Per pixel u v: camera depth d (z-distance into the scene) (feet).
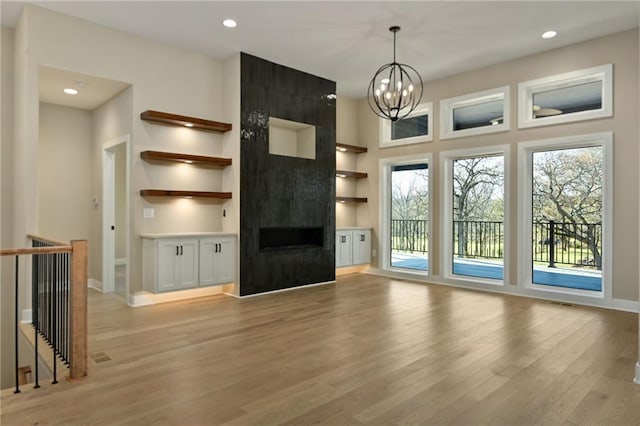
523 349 10.81
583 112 16.33
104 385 8.55
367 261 23.91
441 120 20.85
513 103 18.35
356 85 22.22
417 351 10.66
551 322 13.51
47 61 13.94
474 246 20.26
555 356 10.28
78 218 19.38
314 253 20.45
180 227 17.25
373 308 15.47
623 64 15.43
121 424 7.00
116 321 13.57
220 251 17.17
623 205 15.37
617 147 15.52
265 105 18.42
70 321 8.94
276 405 7.70
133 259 15.94
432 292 18.62
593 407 7.62
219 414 7.35
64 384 8.59
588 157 16.81
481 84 19.44
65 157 19.02
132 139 15.98
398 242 23.65
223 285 18.19
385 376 9.04
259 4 13.61
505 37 16.06
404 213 23.35
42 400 7.86
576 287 16.99
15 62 15.25
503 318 14.01
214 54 17.89
